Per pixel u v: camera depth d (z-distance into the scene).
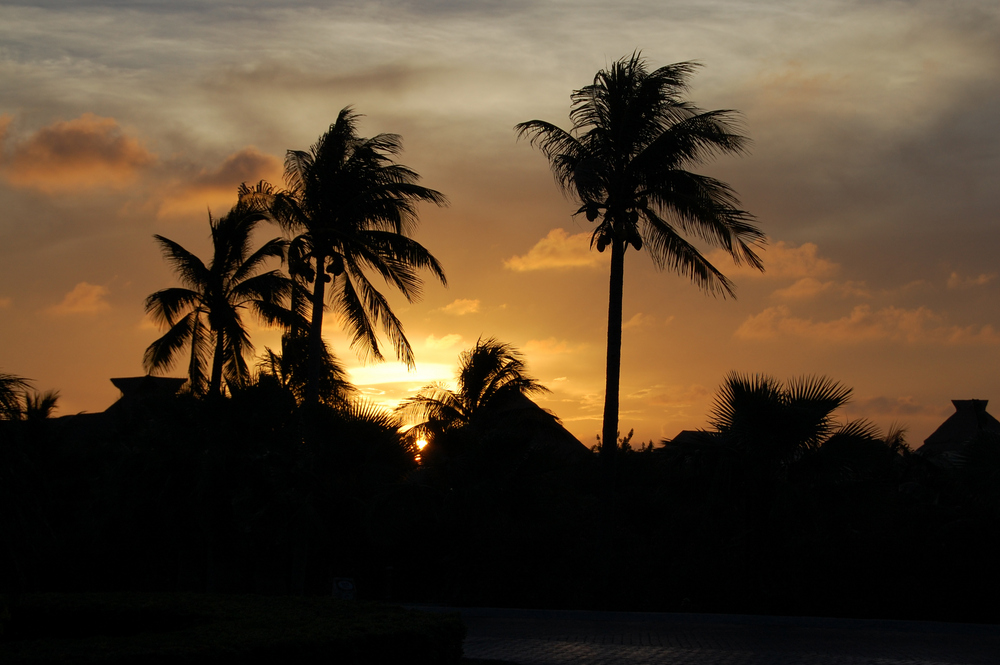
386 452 20.66
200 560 22.42
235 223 29.23
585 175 22.53
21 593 10.51
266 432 20.39
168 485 20.62
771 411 17.66
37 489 10.93
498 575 21.36
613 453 22.33
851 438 17.97
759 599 18.92
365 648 8.80
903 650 13.64
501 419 30.12
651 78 23.67
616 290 23.33
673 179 23.72
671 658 12.70
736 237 23.25
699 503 19.28
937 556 18.77
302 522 19.39
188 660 7.69
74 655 7.49
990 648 13.99
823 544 19.12
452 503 21.55
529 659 12.62
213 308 29.27
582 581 21.05
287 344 31.55
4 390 10.55
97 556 22.89
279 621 9.77
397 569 22.53
